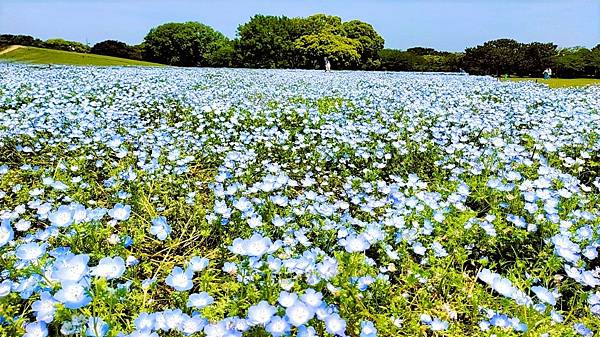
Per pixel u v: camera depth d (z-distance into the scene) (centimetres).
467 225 295
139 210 343
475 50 4388
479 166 448
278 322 162
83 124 572
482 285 262
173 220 340
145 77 1228
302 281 211
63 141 516
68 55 3803
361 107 820
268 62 5050
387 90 1105
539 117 706
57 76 1152
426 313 230
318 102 891
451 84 1372
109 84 1012
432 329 213
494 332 202
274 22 5144
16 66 1673
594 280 234
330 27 5075
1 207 361
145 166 411
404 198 346
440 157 497
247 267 210
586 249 276
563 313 246
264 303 171
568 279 258
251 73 1812
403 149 510
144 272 267
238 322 173
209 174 468
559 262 245
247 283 211
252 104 808
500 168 445
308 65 4897
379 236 262
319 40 4778
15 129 526
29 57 3469
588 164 487
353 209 390
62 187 351
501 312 227
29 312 206
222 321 174
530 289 229
